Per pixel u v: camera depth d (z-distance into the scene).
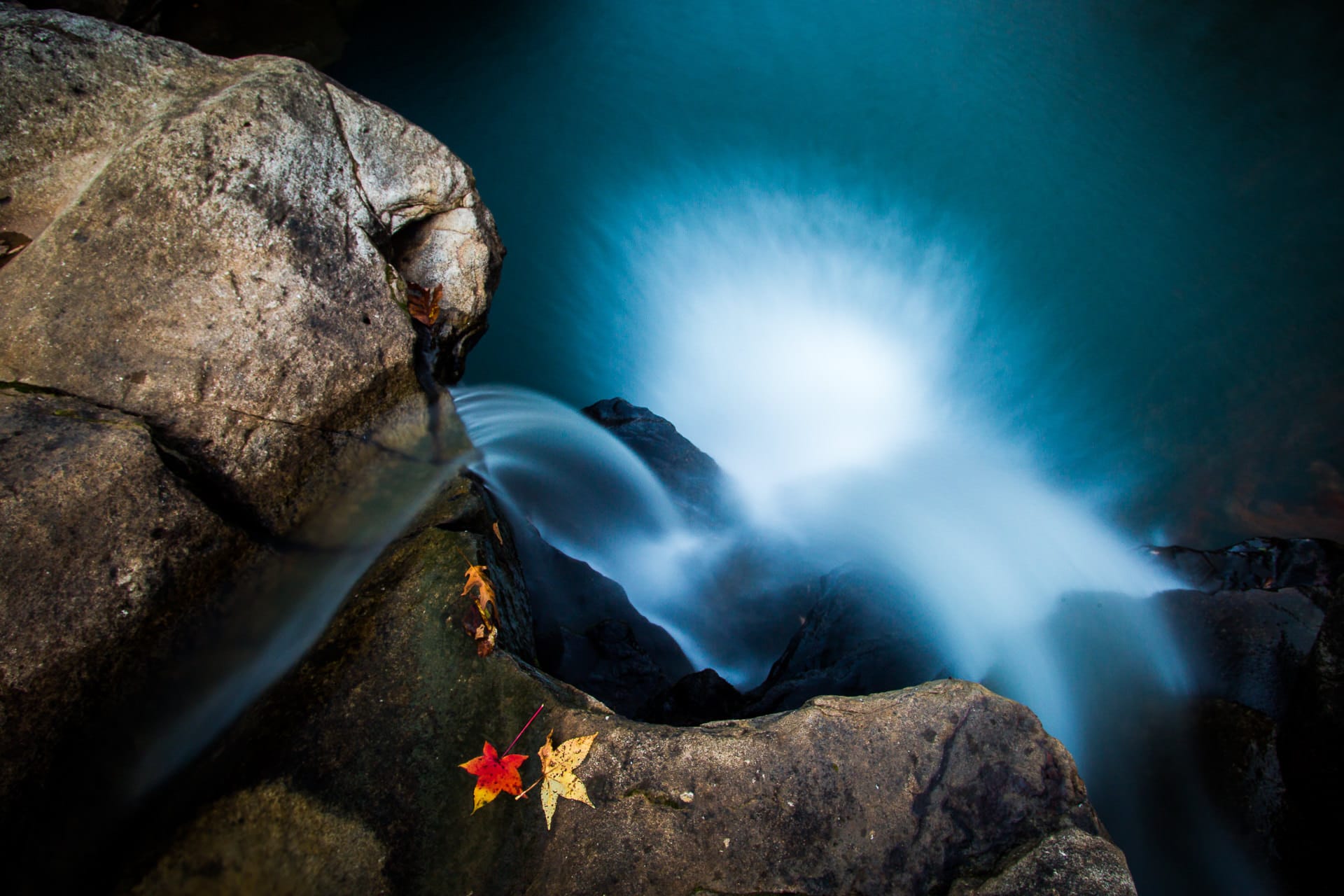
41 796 0.85
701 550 2.30
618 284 4.69
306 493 1.19
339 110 1.46
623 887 0.87
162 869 0.86
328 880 0.87
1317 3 5.54
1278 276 3.96
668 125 5.66
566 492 2.06
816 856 0.89
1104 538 2.79
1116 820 1.53
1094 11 6.11
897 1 6.54
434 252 1.61
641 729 0.98
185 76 1.42
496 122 5.31
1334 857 1.36
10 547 0.90
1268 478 2.89
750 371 4.21
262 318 1.23
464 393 1.77
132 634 0.94
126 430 1.03
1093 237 4.55
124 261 1.20
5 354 1.14
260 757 0.94
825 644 1.86
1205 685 1.69
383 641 1.04
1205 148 4.85
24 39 1.33
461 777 0.95
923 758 0.95
